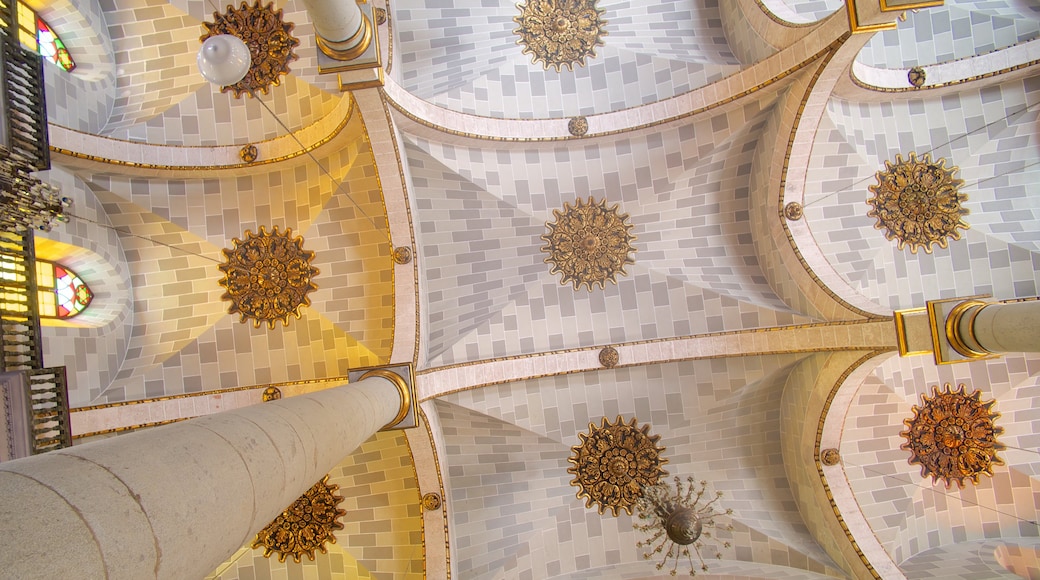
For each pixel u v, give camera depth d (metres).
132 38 11.20
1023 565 11.41
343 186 11.05
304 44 10.95
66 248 10.28
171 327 11.43
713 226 12.06
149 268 11.42
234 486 3.94
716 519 11.93
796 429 11.74
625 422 12.06
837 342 10.38
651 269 12.02
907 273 11.80
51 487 2.85
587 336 11.95
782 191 11.08
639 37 12.20
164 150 10.91
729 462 12.23
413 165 10.95
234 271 11.58
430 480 11.32
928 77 11.48
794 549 11.52
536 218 11.92
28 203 7.46
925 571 11.12
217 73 6.51
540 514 12.02
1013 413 12.15
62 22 10.59
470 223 11.72
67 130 9.99
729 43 11.98
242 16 11.11
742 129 11.18
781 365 11.28
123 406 10.57
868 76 11.20
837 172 11.59
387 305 11.40
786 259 11.29
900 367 11.96
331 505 11.78
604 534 12.09
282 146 11.01
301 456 5.08
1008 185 11.88
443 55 11.88
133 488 3.19
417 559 11.53
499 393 11.57
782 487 12.16
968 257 11.82
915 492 11.92
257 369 11.52
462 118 11.20
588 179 12.00
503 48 12.13
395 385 9.66
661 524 10.73
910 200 11.75
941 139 11.78
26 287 7.66
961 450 12.08
